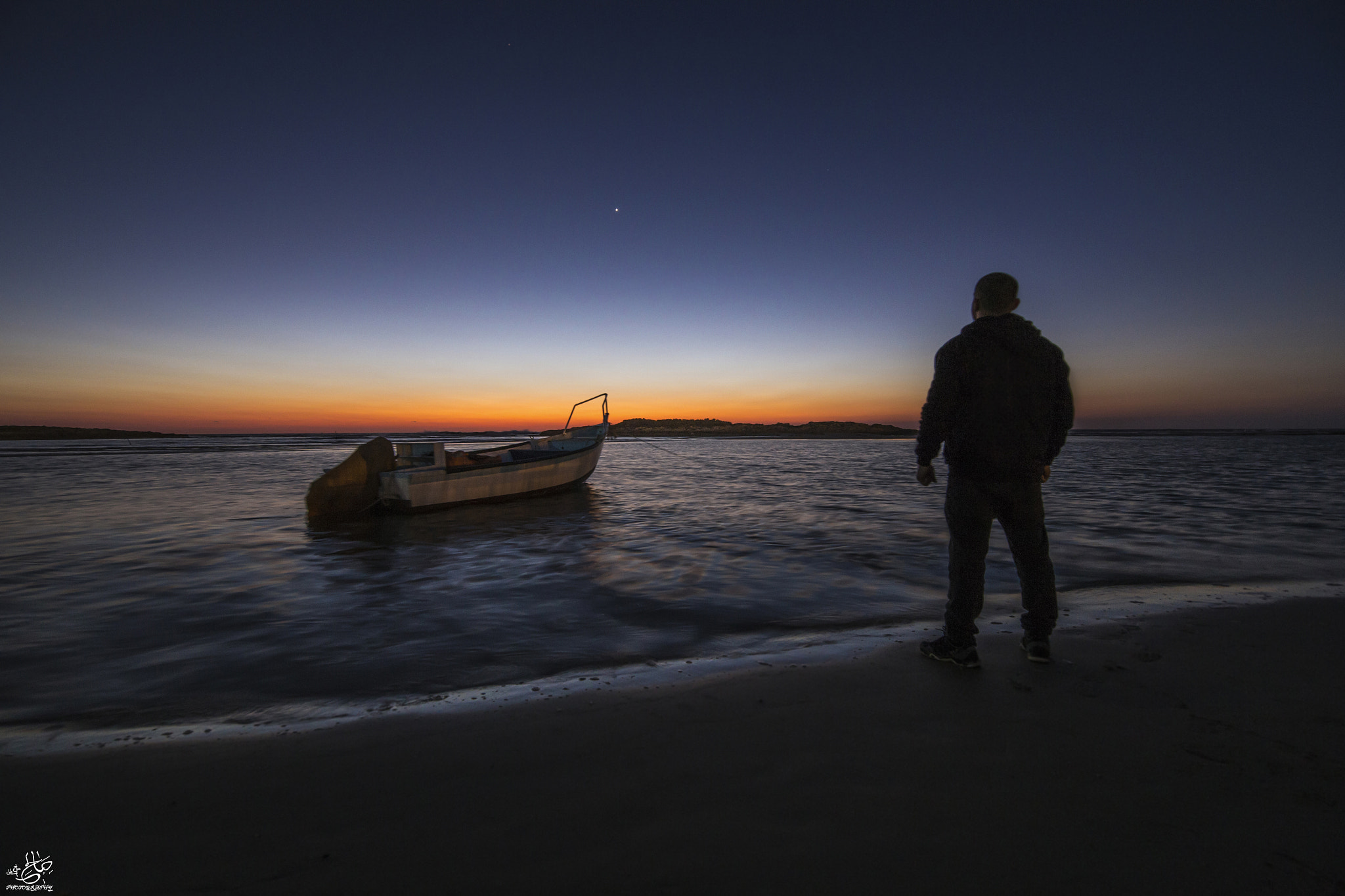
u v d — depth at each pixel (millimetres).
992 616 4070
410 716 2568
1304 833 1621
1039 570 2979
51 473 21188
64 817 1809
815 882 1464
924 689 2689
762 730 2309
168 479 18422
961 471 2918
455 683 3076
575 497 13297
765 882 1470
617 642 3781
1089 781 1903
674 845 1618
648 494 13828
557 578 5719
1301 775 1923
